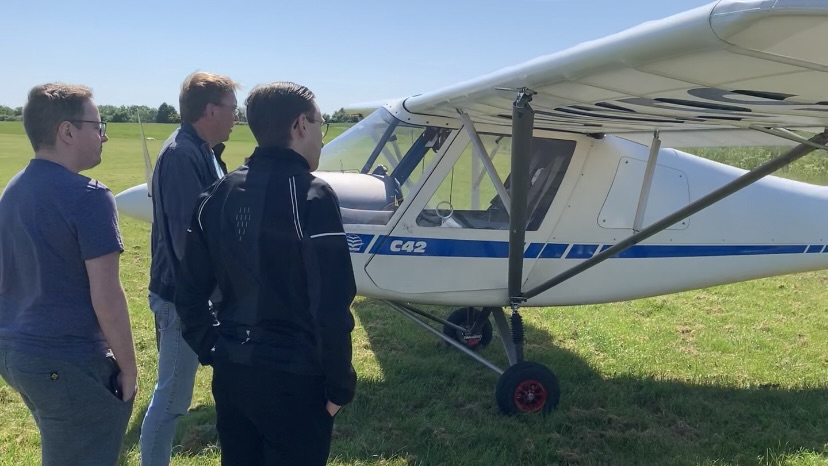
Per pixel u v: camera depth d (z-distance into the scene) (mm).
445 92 3615
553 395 3904
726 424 3871
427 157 4230
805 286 7648
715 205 4656
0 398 3900
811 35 1529
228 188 1842
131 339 2000
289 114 1799
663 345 5395
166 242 2504
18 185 1922
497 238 4227
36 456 3180
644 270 4547
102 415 1999
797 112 2611
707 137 4379
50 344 1887
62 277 1896
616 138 4477
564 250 4371
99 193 1923
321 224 1719
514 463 3324
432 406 4031
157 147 22766
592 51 2230
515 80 2844
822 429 3801
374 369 4652
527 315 6258
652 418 3945
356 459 3279
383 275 4129
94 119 1979
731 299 6996
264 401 1788
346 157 4598
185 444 3355
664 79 2213
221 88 2607
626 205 4426
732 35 1603
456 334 5184
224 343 1854
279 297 1771
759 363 4977
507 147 4270
